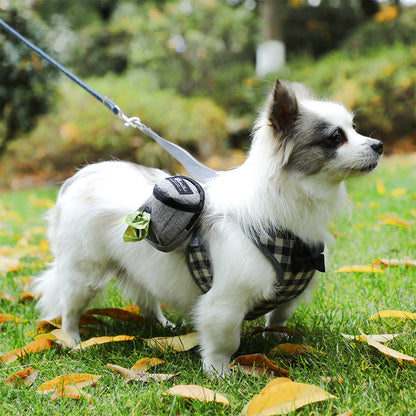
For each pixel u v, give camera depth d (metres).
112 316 1.22
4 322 1.25
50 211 1.22
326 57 4.32
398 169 2.82
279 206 1.02
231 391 1.00
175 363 1.09
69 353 1.13
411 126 3.90
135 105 3.37
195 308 1.08
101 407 0.98
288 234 1.03
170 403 0.98
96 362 1.09
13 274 1.48
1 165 3.98
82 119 3.43
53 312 1.23
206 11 4.16
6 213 2.33
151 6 4.71
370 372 1.02
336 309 1.20
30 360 1.11
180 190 1.01
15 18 2.55
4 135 3.06
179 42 4.12
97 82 3.74
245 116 3.85
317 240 1.05
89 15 5.06
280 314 1.14
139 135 3.36
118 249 1.11
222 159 3.57
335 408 0.95
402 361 1.02
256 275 1.02
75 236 1.14
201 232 1.04
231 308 1.03
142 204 1.03
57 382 1.02
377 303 1.21
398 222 1.57
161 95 3.65
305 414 0.94
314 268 1.06
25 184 3.73
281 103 1.01
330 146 1.01
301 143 1.01
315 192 1.02
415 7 4.52
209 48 4.10
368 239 1.53
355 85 3.72
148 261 1.10
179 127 3.43
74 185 1.16
